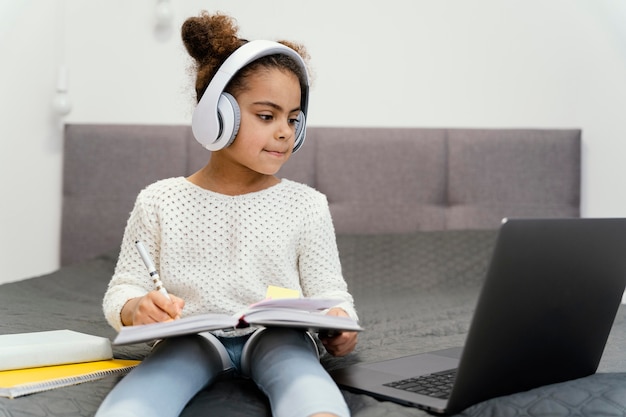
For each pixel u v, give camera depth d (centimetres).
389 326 155
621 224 100
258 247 119
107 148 257
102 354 116
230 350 109
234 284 117
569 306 97
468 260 217
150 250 121
